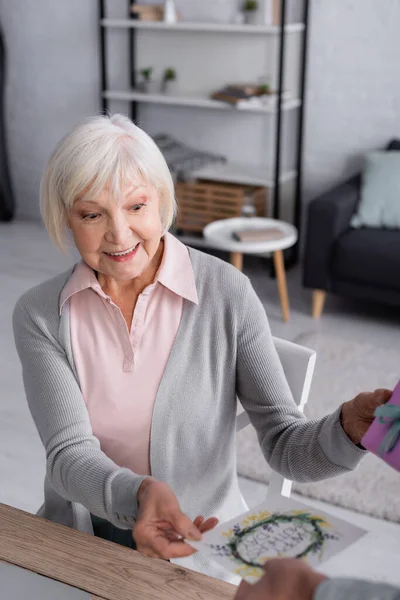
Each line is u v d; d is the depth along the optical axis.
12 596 1.03
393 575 2.16
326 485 2.54
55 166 1.26
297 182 4.62
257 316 1.40
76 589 1.05
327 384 3.20
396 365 3.38
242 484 2.59
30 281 4.35
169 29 4.80
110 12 4.91
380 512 2.42
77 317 1.38
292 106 4.39
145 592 1.05
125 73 5.04
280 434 1.34
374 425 0.93
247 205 4.18
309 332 3.77
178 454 1.40
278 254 3.84
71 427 1.33
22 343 1.40
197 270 1.41
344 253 3.75
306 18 4.33
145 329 1.38
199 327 1.39
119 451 1.40
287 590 0.69
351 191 3.96
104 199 1.24
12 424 2.95
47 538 1.15
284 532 0.93
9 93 5.37
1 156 5.28
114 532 1.46
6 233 5.18
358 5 4.24
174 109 4.93
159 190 1.30
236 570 0.89
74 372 1.39
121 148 1.24
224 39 4.67
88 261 1.30
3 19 5.21
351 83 4.39
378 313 4.02
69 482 1.25
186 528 0.99
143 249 1.30
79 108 5.22
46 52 5.18
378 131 4.41
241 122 4.76
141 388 1.38
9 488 2.56
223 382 1.41
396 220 3.89
